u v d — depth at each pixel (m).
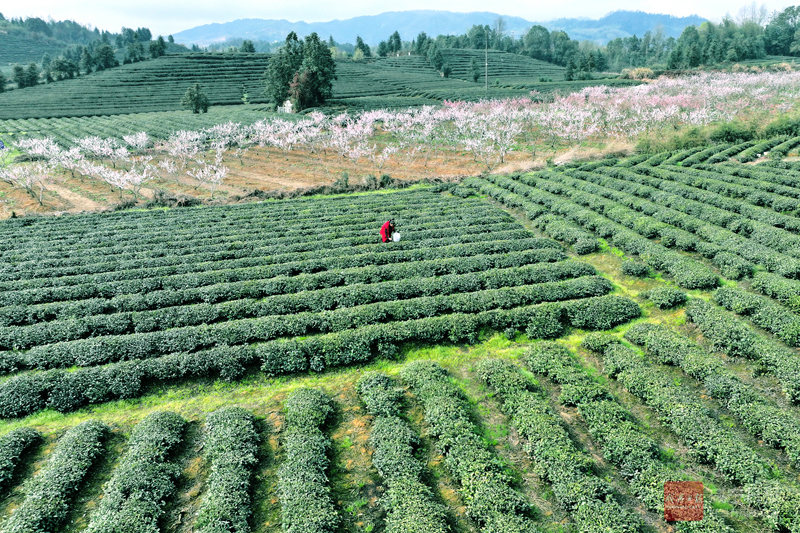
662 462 16.98
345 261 34.03
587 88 105.12
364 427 19.64
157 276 33.56
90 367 23.83
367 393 21.20
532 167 59.84
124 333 27.09
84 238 41.47
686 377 21.55
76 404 21.22
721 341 22.95
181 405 21.44
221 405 21.36
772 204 38.00
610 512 14.61
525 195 49.41
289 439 18.19
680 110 80.12
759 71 127.56
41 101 135.88
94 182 67.94
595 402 19.64
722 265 30.28
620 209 40.38
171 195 61.03
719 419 18.81
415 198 52.25
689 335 24.81
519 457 17.91
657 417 19.33
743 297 25.73
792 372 19.67
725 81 100.44
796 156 52.31
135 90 151.75
